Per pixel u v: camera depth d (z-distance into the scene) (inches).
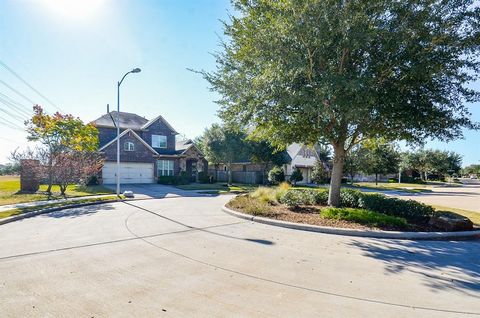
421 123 375.2
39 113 735.7
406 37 326.3
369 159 1337.4
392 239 299.7
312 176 1392.7
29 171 749.9
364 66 369.4
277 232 320.2
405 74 349.1
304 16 317.7
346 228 322.0
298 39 339.3
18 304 150.1
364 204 425.4
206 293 165.5
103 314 140.6
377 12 332.5
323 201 489.1
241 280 185.2
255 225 355.6
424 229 328.2
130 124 1249.4
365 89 316.2
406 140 436.8
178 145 1439.5
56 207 486.0
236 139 1173.1
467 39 331.3
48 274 191.9
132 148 1116.5
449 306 154.4
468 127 380.2
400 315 143.6
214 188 1019.9
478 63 346.6
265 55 361.4
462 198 836.0
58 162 697.6
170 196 749.3
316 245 270.5
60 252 240.5
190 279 185.6
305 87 349.4
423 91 372.2
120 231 320.5
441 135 401.4
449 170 2573.8
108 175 1063.6
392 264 221.1
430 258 237.9
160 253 239.6
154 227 342.0
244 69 422.3
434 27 330.3
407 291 172.7
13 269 200.7
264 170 1222.3
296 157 1465.3
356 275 197.0
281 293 166.9
